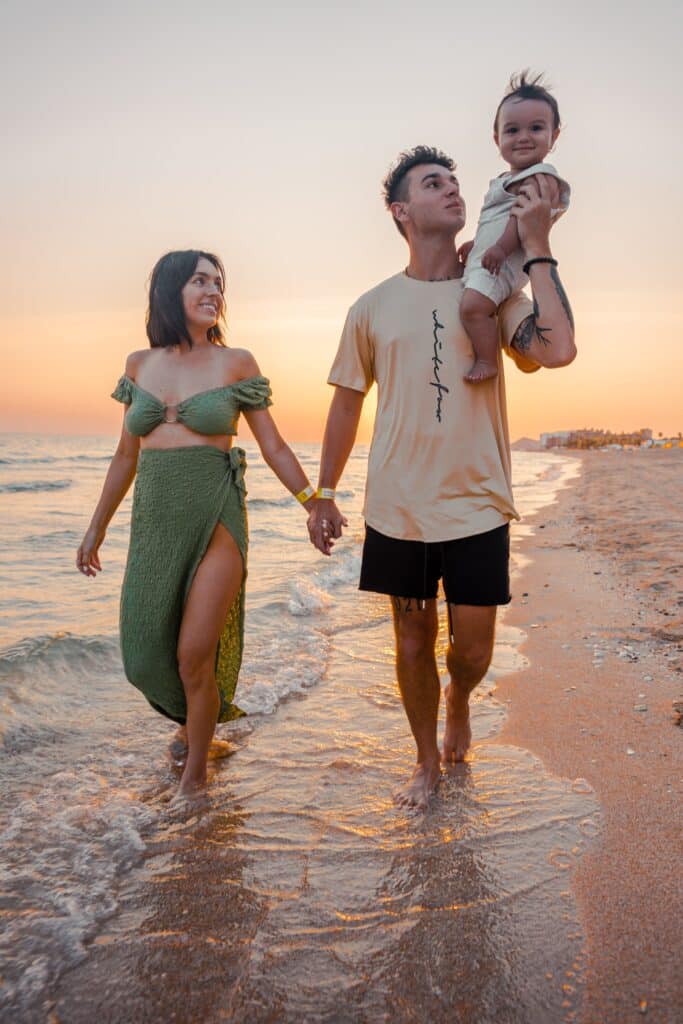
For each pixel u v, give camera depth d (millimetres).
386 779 3018
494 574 2629
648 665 4219
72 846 2516
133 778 3068
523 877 2285
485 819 2639
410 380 2611
